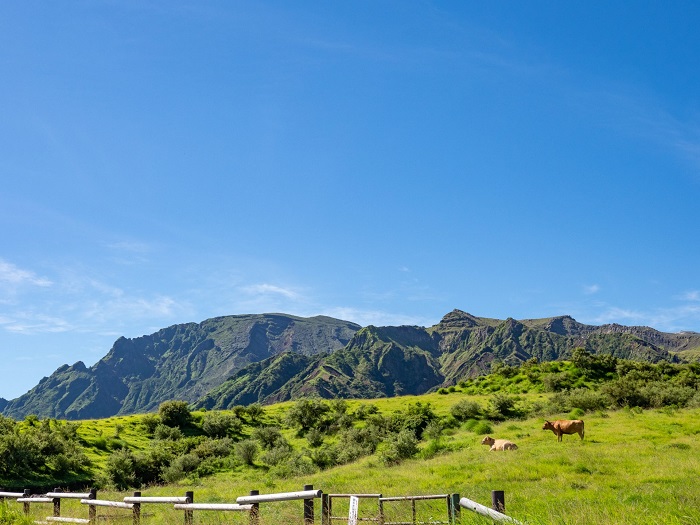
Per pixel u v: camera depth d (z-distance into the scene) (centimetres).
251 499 1229
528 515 905
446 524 1119
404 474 3019
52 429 5812
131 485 4759
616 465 2592
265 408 8912
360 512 1697
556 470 2559
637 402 6012
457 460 3425
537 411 6244
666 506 1238
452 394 8600
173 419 7194
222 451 5809
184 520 1368
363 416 7256
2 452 4338
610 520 884
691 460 2533
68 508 2206
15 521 1634
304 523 1178
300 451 5800
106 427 6794
